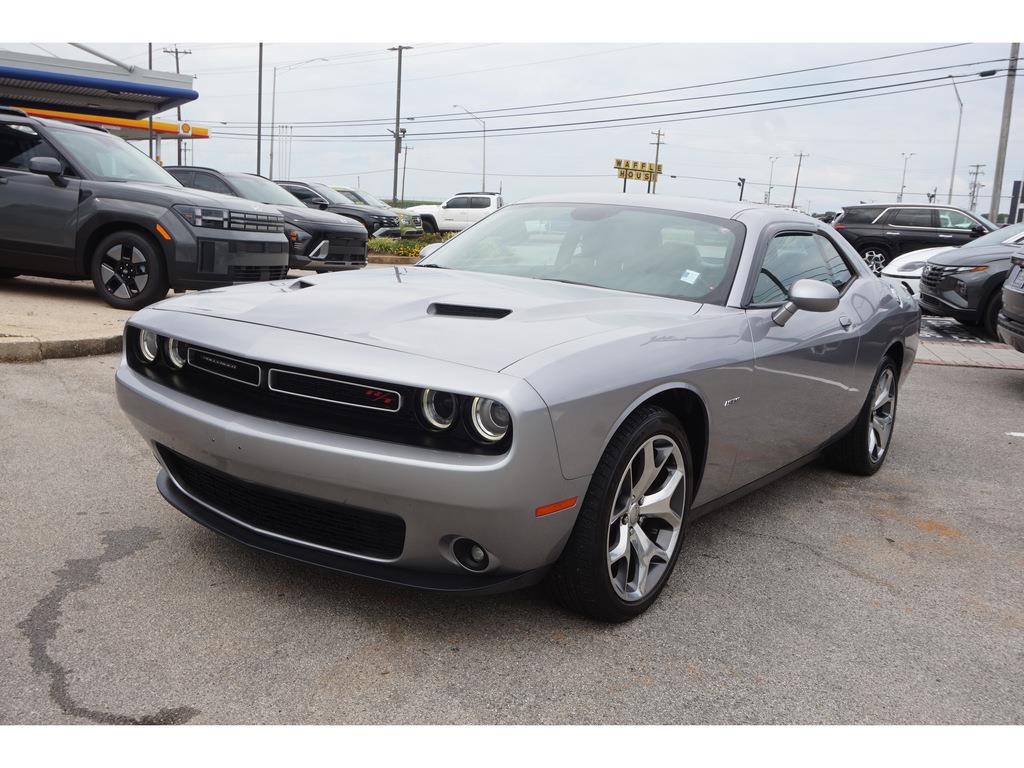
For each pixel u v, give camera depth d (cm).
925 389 758
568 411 242
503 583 258
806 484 465
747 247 361
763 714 240
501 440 237
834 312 410
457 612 285
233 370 270
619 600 281
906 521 414
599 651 268
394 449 241
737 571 340
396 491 239
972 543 390
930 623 306
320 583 297
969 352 979
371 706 230
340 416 253
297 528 270
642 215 387
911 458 533
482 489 234
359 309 284
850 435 468
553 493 245
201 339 274
